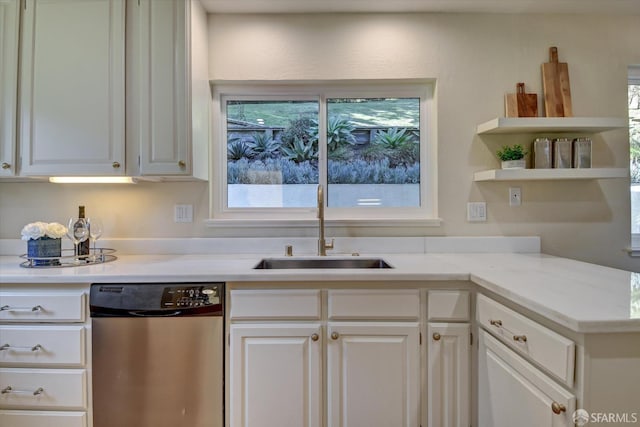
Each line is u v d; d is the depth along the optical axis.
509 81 2.01
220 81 2.01
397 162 2.10
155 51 1.73
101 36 1.73
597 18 2.01
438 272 1.44
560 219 2.02
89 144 1.73
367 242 2.01
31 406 1.44
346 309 1.43
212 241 2.00
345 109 2.11
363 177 2.10
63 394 1.43
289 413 1.43
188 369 1.42
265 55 2.00
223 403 1.43
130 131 1.73
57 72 1.73
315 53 2.00
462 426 1.43
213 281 1.43
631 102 2.09
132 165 1.73
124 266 1.59
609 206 2.02
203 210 2.02
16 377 1.43
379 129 2.10
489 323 1.31
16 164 1.73
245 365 1.42
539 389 1.02
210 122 2.04
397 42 2.01
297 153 2.11
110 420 1.43
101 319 1.42
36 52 1.73
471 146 2.01
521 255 1.91
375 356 1.43
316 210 2.10
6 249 1.99
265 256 1.92
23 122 1.73
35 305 1.42
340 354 1.43
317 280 1.43
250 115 2.11
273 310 1.43
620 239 2.02
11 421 1.44
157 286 1.42
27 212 2.00
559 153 1.87
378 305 1.43
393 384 1.43
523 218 2.02
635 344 0.87
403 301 1.43
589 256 2.01
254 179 2.11
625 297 1.04
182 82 1.73
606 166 1.99
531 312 1.08
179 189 2.01
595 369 0.86
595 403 0.86
